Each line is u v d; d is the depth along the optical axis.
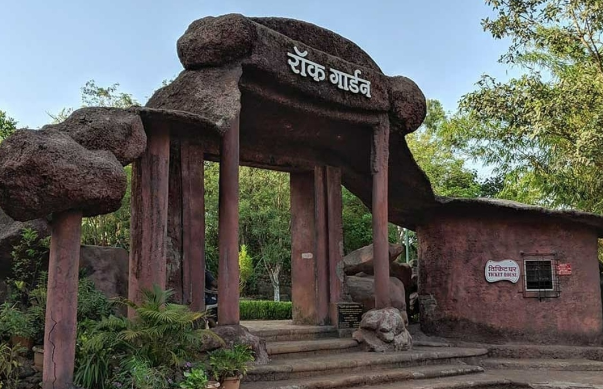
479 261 11.84
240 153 10.41
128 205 20.73
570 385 8.16
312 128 10.45
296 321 11.29
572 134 13.79
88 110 6.21
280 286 28.75
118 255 8.88
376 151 10.06
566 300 11.52
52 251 5.45
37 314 6.44
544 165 15.36
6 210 5.24
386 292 9.91
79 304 6.64
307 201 11.48
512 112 14.08
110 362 5.58
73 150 5.38
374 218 10.04
